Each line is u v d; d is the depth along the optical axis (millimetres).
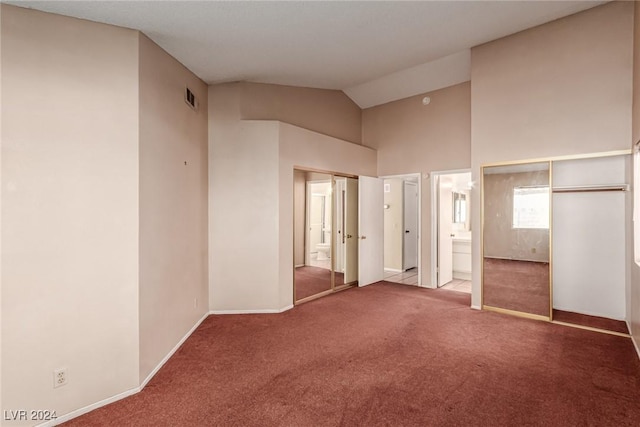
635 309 3070
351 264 5688
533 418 2025
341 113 5676
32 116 2059
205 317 3945
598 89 3357
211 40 2992
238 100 4141
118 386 2355
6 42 1993
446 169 5219
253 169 4098
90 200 2256
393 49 3756
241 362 2832
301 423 2012
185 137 3420
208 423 2029
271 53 3502
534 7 3227
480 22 3396
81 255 2215
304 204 6066
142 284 2518
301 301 4559
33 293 2037
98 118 2307
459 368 2676
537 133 3717
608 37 3295
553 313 3957
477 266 4199
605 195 3727
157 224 2787
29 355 2016
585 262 3879
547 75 3639
